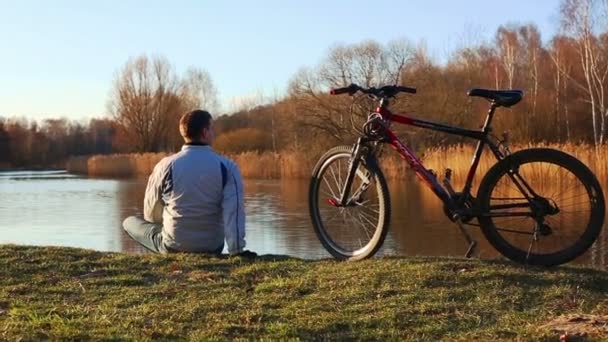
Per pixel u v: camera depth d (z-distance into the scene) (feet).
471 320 10.99
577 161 14.16
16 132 222.69
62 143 226.58
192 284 13.52
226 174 16.37
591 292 12.41
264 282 13.51
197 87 189.37
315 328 10.68
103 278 14.12
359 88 15.52
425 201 52.29
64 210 53.36
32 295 12.94
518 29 128.36
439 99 111.14
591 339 9.84
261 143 151.23
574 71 110.63
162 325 10.88
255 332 10.63
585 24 97.14
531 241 14.52
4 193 75.36
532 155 14.39
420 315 11.25
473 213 14.67
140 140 186.09
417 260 14.66
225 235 15.98
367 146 15.51
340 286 12.94
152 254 16.29
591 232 14.02
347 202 15.76
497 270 13.48
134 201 62.54
